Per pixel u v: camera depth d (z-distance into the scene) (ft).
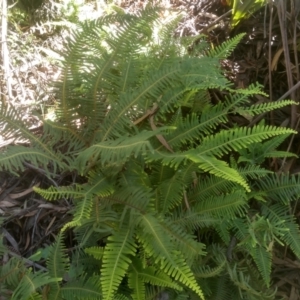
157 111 5.54
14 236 6.21
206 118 5.74
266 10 7.04
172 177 5.67
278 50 6.85
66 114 5.54
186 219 5.67
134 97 5.28
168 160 4.95
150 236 5.03
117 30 5.59
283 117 6.96
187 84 5.30
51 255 5.39
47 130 5.51
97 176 5.36
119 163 5.09
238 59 7.32
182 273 4.84
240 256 6.33
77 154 5.56
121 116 5.39
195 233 6.17
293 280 6.74
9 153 4.86
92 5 7.64
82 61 5.26
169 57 5.85
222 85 5.22
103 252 5.34
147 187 5.45
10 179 6.39
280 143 6.40
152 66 5.82
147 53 6.19
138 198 5.22
